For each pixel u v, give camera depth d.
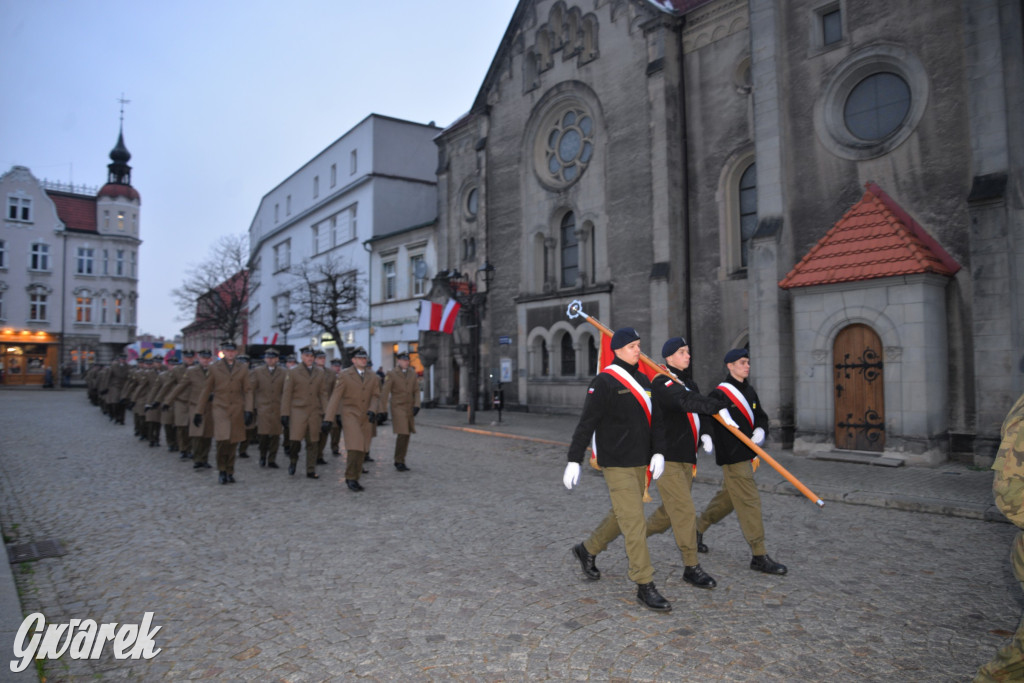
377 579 5.36
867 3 12.77
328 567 5.69
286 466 11.94
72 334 52.03
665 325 17.20
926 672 3.70
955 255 11.48
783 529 7.09
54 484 9.73
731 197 16.94
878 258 11.32
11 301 49.59
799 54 13.66
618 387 4.82
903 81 12.41
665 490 5.22
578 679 3.63
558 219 21.98
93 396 29.69
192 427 10.80
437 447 14.52
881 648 4.03
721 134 17.14
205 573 5.53
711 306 17.19
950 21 11.73
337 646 4.09
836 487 9.05
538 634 4.25
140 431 16.39
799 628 4.34
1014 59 10.92
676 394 4.93
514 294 23.27
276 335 32.09
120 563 5.81
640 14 18.73
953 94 11.64
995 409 10.52
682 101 18.02
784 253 13.31
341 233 36.88
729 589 5.11
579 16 20.81
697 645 4.07
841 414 11.77
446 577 5.41
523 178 22.98
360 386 9.39
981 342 10.67
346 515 7.70
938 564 5.79
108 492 9.12
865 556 6.04
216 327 48.94
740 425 5.58
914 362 10.84
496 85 24.30
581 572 5.53
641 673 3.70
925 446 10.70
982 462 10.56
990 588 5.14
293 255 44.22
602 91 19.92
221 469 9.89
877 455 11.16
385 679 3.64
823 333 11.95
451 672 3.72
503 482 10.05
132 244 55.06
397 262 31.38
